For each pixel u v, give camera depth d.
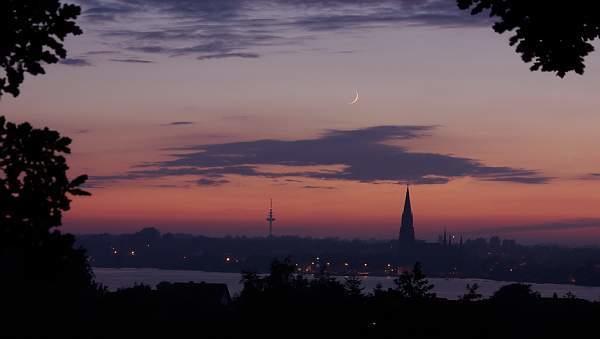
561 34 15.12
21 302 42.69
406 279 79.06
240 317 85.25
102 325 68.62
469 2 15.38
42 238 13.68
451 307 78.19
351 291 88.25
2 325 41.97
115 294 82.25
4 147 13.62
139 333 75.69
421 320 77.00
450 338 76.88
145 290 96.81
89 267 73.56
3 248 13.71
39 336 44.69
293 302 84.06
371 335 79.06
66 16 13.89
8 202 13.49
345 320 80.88
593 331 97.56
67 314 51.53
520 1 15.05
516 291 109.00
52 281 14.20
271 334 82.19
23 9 13.77
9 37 13.70
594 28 15.14
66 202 13.81
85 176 13.88
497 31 15.32
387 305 78.06
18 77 13.87
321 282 91.00
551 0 14.91
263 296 85.06
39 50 13.85
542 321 98.94
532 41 15.34
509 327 89.12
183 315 91.75
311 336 81.50
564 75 15.41
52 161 13.77
